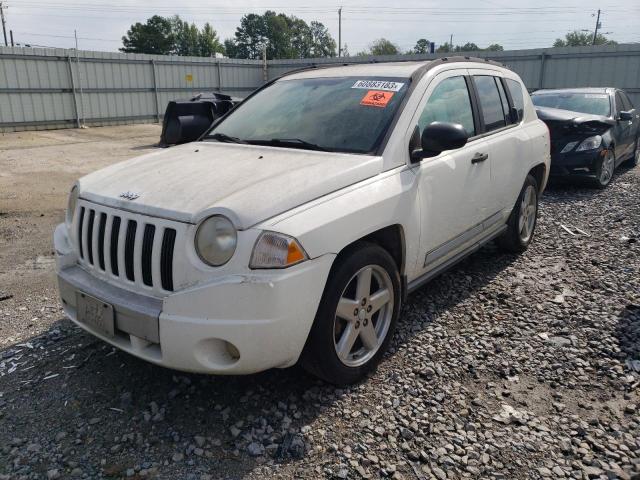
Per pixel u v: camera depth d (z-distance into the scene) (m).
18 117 21.89
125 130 23.31
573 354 3.52
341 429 2.79
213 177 3.05
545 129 5.66
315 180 2.91
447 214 3.86
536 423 2.83
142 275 2.78
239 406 2.99
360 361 3.19
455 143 3.25
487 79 4.79
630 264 5.20
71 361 3.48
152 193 2.91
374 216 3.05
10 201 8.90
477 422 2.85
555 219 7.00
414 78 3.80
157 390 3.14
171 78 27.12
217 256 2.58
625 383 3.19
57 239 3.44
